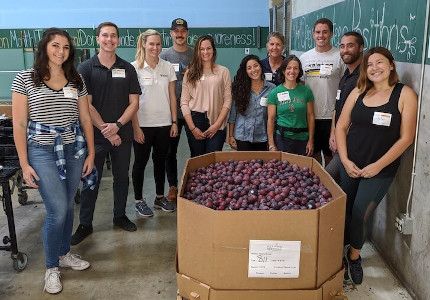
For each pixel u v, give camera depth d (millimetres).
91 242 3033
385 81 2223
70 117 2260
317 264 1787
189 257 1873
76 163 2342
